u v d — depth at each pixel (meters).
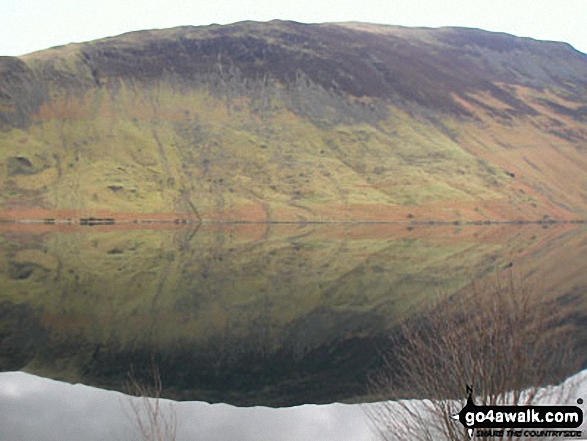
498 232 104.81
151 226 111.94
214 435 14.63
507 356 8.53
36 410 16.77
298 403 17.00
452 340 9.59
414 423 10.56
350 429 14.35
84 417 16.11
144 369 21.27
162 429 14.42
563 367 9.58
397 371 15.86
